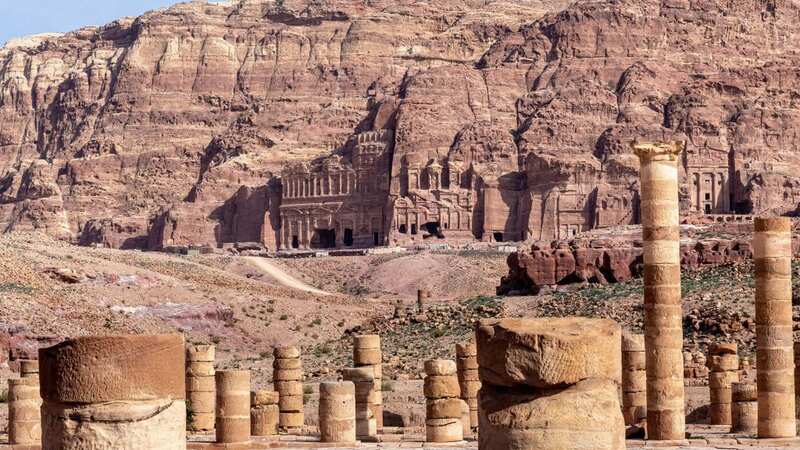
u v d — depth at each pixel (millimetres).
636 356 72375
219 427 66500
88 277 172125
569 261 164625
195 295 174875
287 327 172625
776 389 66000
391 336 140875
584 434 35938
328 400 67500
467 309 149000
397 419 87875
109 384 35906
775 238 66312
